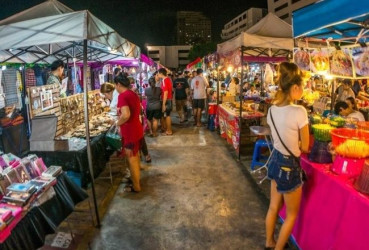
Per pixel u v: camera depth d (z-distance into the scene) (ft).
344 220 7.00
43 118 11.93
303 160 9.39
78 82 25.00
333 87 15.49
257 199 13.75
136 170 14.40
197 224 11.60
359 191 6.65
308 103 18.34
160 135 27.61
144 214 12.46
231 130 21.79
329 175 7.82
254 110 22.20
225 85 39.34
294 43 14.08
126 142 14.07
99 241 10.48
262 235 10.75
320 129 8.64
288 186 8.19
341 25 11.51
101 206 13.20
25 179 8.41
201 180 16.17
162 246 10.18
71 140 13.28
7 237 6.22
